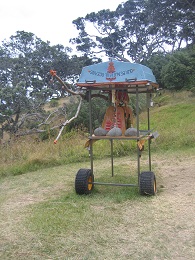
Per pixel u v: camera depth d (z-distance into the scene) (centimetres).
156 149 788
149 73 420
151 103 478
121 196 414
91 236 301
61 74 2745
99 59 3475
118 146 766
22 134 1388
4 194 474
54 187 498
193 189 441
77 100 1764
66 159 717
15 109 1570
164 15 3225
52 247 284
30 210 384
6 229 327
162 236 296
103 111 1449
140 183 409
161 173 552
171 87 2127
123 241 289
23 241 298
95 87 415
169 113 1512
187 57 2233
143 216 345
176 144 805
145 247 277
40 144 819
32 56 2138
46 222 338
